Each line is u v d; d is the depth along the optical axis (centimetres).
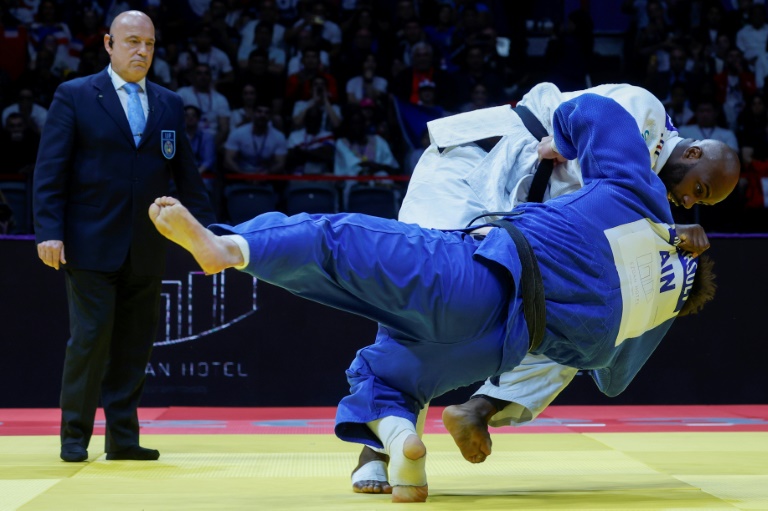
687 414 1433
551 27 2406
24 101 2077
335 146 2138
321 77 2191
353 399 642
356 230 596
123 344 966
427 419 1384
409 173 2183
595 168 685
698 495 687
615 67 2377
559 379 754
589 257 652
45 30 2220
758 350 1559
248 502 651
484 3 2441
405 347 634
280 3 2339
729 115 2311
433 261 608
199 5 2319
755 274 1559
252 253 557
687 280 709
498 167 809
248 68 2217
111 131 955
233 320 1509
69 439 938
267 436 1142
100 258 938
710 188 775
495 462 910
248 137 2089
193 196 1008
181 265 1501
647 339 730
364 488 696
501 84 2300
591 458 938
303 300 1520
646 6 2411
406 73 2244
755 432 1180
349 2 2378
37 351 1482
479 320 620
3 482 773
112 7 2278
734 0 2406
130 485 751
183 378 1499
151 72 2181
